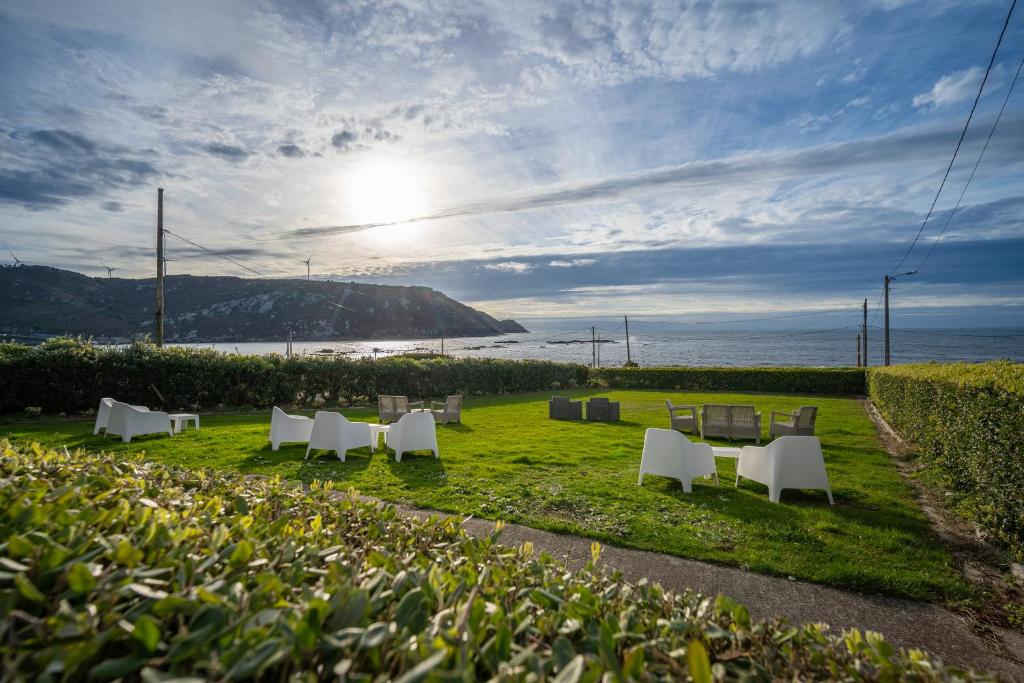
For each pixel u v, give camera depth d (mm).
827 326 95562
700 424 12688
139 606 1212
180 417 11219
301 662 1121
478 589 1653
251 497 2881
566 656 1252
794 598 4227
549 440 11094
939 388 8203
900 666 1437
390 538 2438
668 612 1778
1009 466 5348
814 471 6863
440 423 13688
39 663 1018
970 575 4688
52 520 1658
